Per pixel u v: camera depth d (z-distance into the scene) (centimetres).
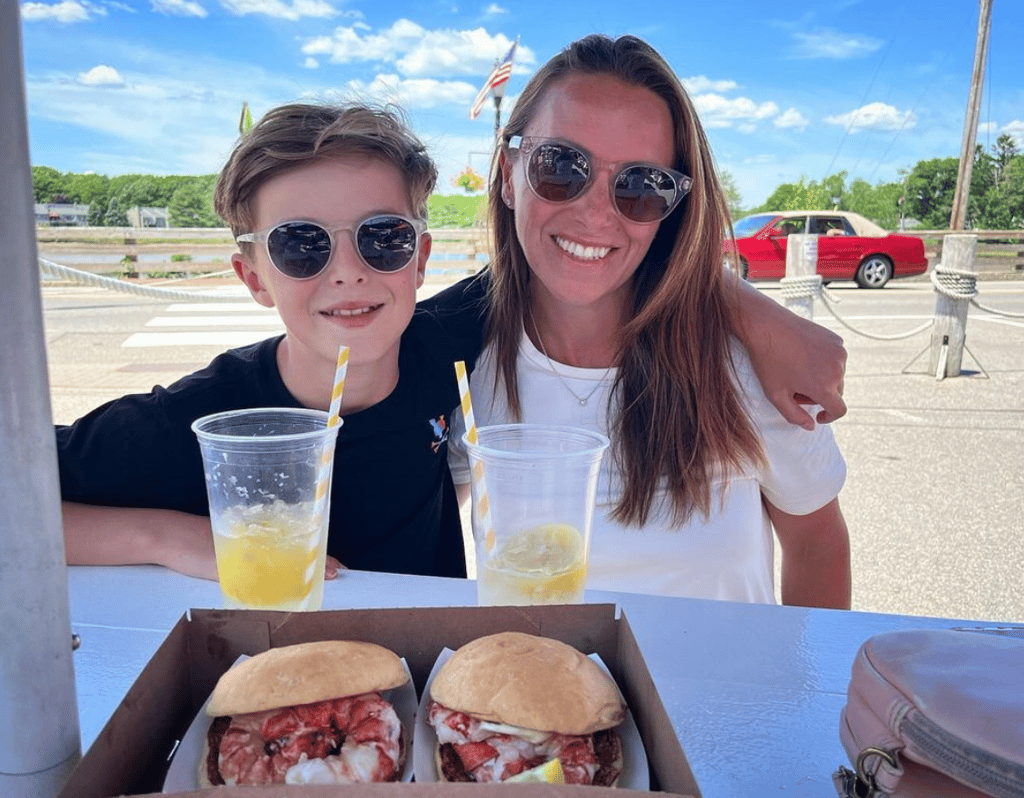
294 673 75
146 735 72
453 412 180
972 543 373
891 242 1423
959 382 705
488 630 87
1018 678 71
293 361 159
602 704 76
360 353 148
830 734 94
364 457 159
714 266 175
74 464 149
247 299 1167
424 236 166
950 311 712
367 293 145
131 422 152
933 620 123
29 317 60
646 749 76
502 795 55
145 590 130
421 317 185
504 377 187
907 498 433
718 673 107
